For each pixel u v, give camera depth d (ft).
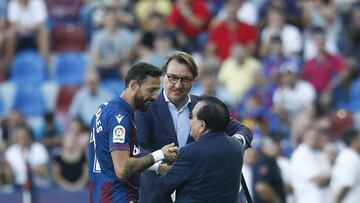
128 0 188.24
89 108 159.43
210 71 166.09
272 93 160.45
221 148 80.18
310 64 172.24
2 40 179.42
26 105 171.53
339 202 128.26
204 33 182.70
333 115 161.27
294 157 135.64
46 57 179.11
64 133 156.66
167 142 85.56
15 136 142.92
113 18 173.88
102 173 82.43
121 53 172.55
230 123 87.04
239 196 85.87
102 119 82.12
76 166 142.00
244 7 187.11
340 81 171.53
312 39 180.24
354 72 175.42
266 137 133.80
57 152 146.10
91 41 180.04
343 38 188.24
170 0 190.70
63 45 183.62
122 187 82.64
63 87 171.42
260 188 125.18
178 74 83.51
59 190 133.90
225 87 168.14
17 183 140.15
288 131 154.61
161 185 80.12
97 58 171.94
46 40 179.42
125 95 82.48
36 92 172.24
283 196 126.52
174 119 85.87
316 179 134.31
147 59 166.40
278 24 179.42
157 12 174.91
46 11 187.93
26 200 132.67
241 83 167.94
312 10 187.93
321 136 135.44
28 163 138.82
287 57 173.88
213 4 193.26
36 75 177.06
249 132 86.63
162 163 83.41
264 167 125.59
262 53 174.91
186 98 86.22
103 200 82.38
